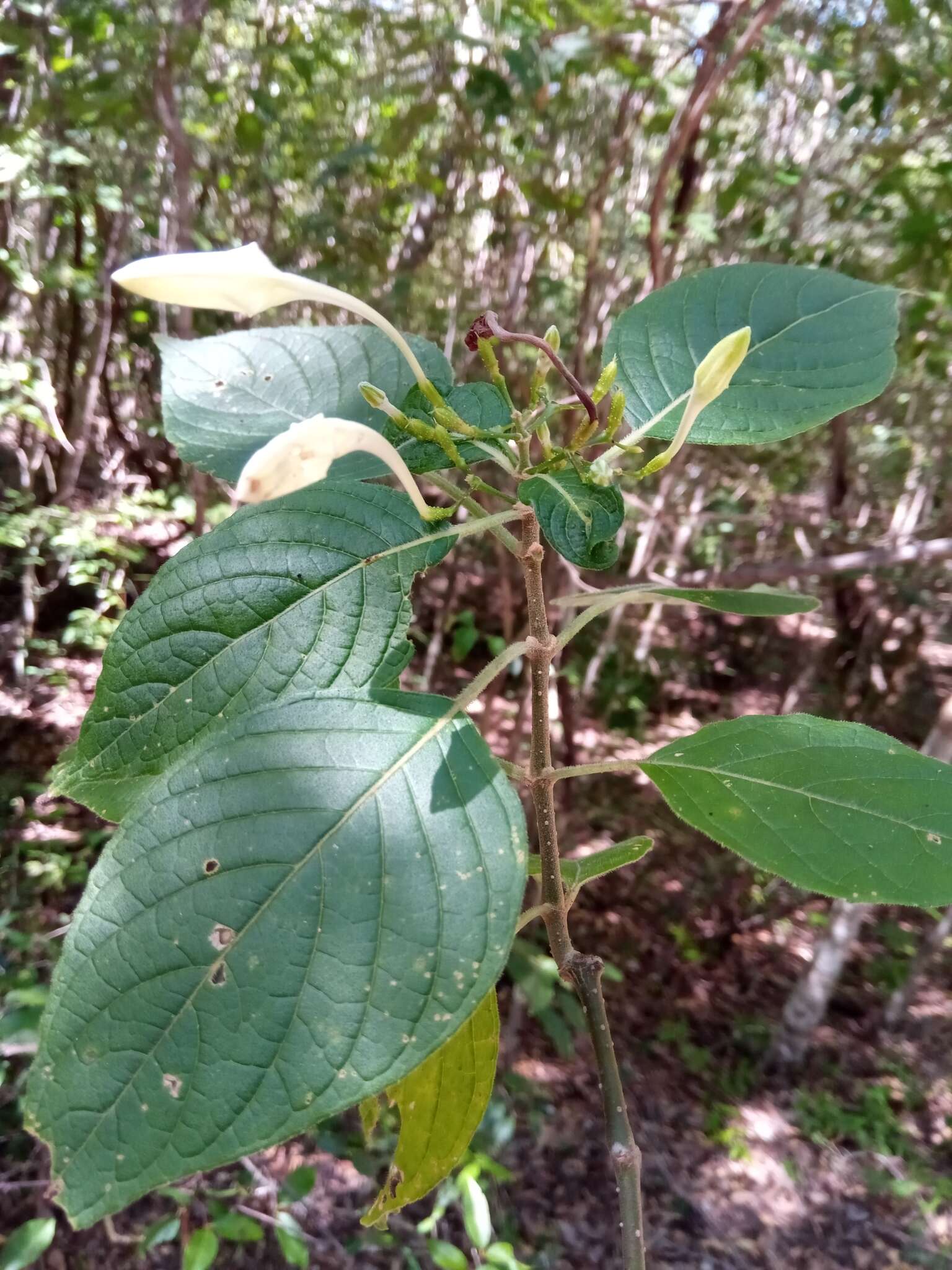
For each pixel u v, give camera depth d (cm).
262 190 520
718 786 95
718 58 310
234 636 89
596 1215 378
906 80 359
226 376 124
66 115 404
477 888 72
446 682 645
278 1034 65
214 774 76
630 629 720
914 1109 452
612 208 459
